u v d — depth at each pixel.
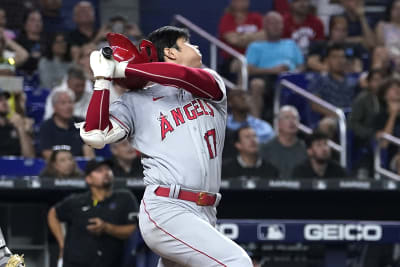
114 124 10.48
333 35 30.88
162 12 33.06
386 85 25.44
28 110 26.00
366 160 24.47
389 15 32.25
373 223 18.17
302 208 19.03
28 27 28.50
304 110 27.28
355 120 25.30
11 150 22.09
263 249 18.67
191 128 10.56
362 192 18.98
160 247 10.50
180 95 10.77
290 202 18.97
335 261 18.31
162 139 10.55
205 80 10.48
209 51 32.34
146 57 10.75
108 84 10.27
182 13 33.31
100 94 10.20
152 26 33.00
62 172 19.02
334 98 27.44
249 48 29.12
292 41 29.30
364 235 18.17
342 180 18.69
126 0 32.53
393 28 31.66
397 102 25.38
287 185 18.56
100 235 17.66
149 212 10.48
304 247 18.81
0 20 27.33
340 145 25.23
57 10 30.36
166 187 10.45
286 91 27.39
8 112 22.44
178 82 10.29
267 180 18.53
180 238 10.27
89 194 17.86
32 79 27.62
